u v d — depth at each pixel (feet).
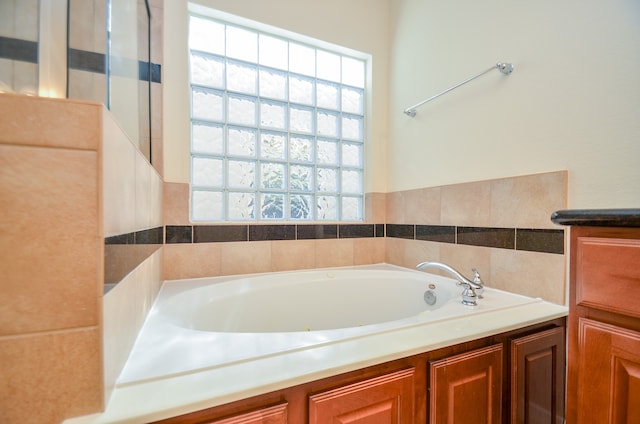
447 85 5.25
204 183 5.28
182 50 4.96
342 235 6.31
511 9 4.19
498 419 2.94
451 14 5.17
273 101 5.84
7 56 1.91
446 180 5.28
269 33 5.75
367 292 5.49
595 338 2.13
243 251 5.41
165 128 4.83
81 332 1.63
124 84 3.10
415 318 3.11
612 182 3.20
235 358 2.21
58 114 1.58
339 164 6.52
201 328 3.96
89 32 2.37
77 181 1.62
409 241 6.10
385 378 2.37
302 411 2.09
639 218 1.82
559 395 3.42
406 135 6.20
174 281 4.89
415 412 2.51
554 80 3.70
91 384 1.65
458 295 4.45
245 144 5.61
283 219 5.92
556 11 3.68
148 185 3.30
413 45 6.03
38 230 1.54
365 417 2.28
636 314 1.91
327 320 5.29
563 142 3.62
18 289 1.52
